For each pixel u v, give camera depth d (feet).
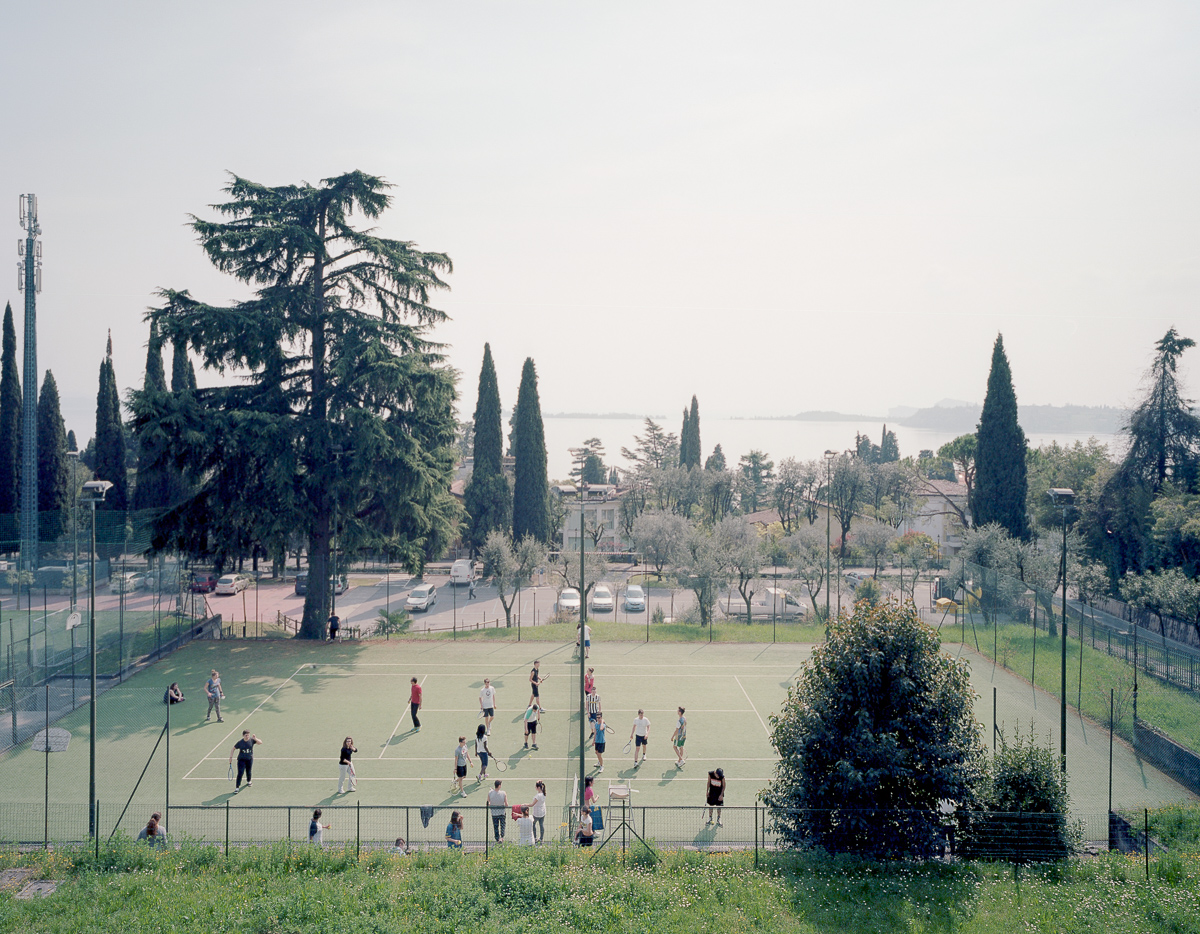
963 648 126.31
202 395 127.44
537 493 222.07
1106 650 118.32
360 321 126.62
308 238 123.44
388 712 92.79
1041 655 117.50
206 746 80.84
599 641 129.18
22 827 61.36
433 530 141.08
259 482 124.06
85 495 57.82
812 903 49.62
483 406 227.81
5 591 173.78
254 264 124.06
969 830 57.11
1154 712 90.12
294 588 201.05
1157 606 127.95
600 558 193.06
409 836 61.26
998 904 49.85
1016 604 136.46
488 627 147.95
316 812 57.72
